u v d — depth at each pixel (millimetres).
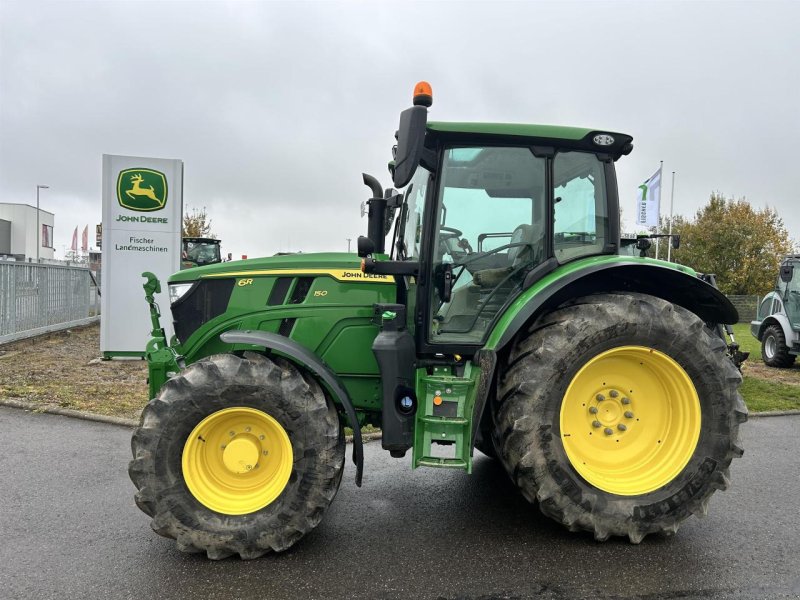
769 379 9406
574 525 3145
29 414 5949
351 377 3578
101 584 2729
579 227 3600
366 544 3184
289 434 3012
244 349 3482
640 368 3369
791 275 10781
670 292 3650
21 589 2676
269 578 2797
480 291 3551
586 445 3359
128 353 9273
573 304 3297
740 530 3410
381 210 3443
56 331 12148
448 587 2727
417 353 3498
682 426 3316
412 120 2916
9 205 51250
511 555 3061
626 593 2686
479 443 4297
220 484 3107
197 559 2988
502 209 3518
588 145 3523
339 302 3555
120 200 9203
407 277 3717
